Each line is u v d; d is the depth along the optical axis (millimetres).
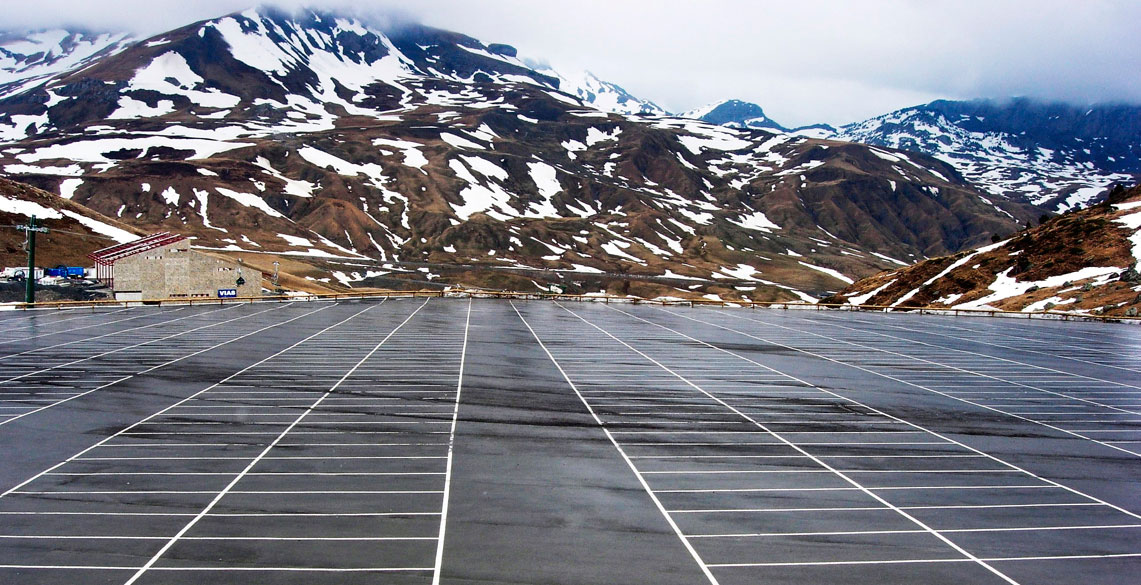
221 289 89250
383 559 18828
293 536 20062
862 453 28078
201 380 39281
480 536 20234
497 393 37156
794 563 19031
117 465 25453
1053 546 20281
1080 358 51562
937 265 111188
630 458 27062
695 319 77688
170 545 19469
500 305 90438
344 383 38938
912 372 45188
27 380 38719
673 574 18344
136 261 85812
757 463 26688
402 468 25516
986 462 27234
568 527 20938
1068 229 100188
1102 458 27938
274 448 27547
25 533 20094
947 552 19812
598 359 48469
